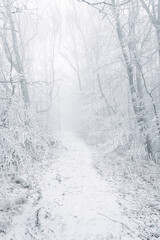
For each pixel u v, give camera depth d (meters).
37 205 5.52
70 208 5.52
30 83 5.81
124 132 9.35
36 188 6.59
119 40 9.20
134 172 8.35
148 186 7.04
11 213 4.86
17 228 4.40
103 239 4.31
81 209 5.49
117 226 4.76
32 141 5.05
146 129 9.22
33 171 7.69
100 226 4.74
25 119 5.36
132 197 6.28
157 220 5.02
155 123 8.72
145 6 8.33
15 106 4.96
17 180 6.62
